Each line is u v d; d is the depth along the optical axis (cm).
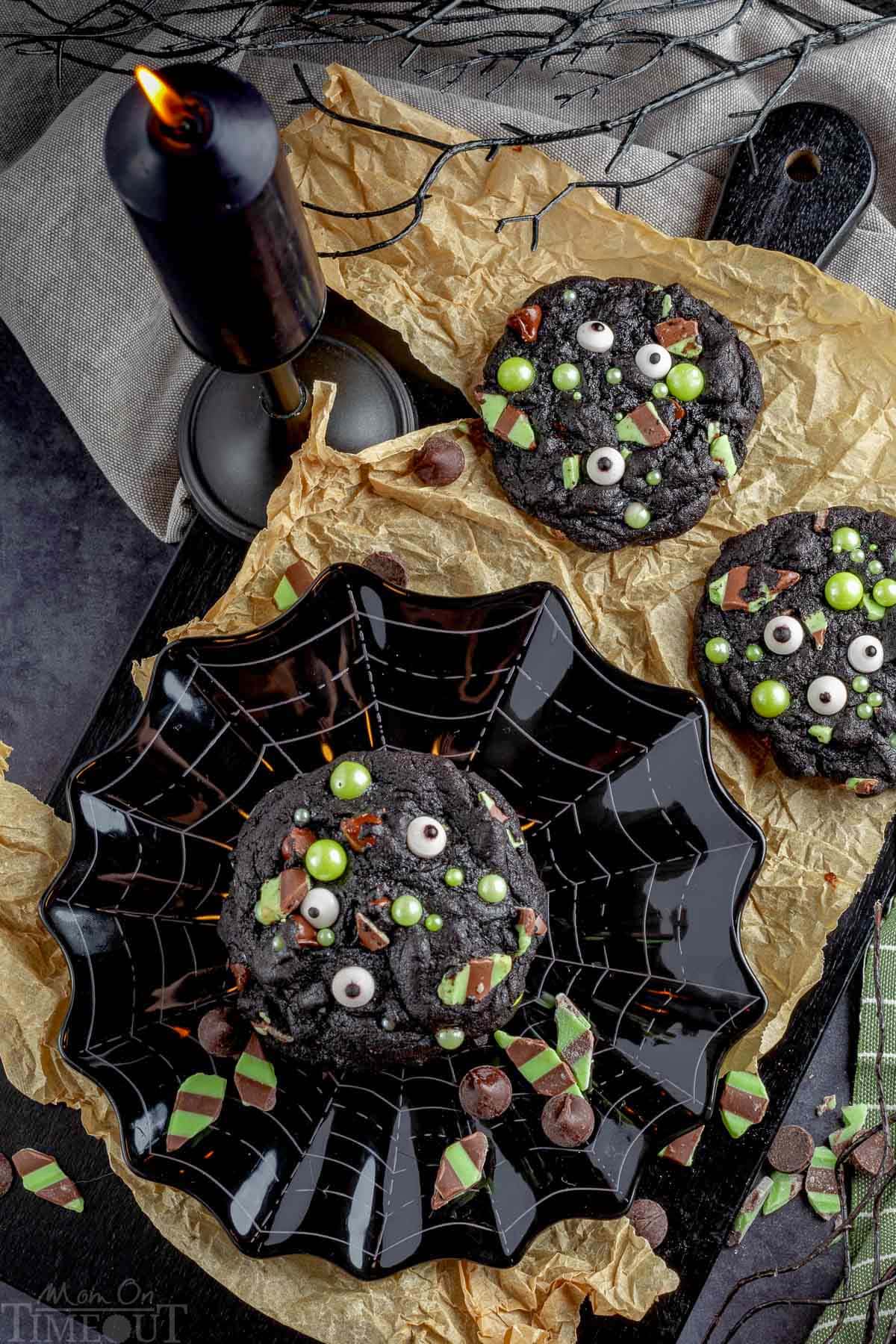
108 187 54
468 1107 47
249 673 49
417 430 54
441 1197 46
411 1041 47
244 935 47
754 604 52
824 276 53
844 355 54
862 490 54
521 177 53
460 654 50
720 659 52
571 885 51
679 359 53
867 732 51
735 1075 52
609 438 52
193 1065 48
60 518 62
